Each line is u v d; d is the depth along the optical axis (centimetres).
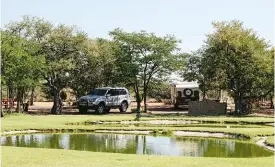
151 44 4153
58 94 3859
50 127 2352
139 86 4466
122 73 4212
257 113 3984
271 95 4241
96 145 1833
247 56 3769
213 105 3772
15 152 1450
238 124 2847
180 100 4588
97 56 4050
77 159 1326
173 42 4250
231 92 4266
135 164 1248
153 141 1970
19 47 3288
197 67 4734
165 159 1347
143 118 3144
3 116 3094
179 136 2166
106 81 4416
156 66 4256
